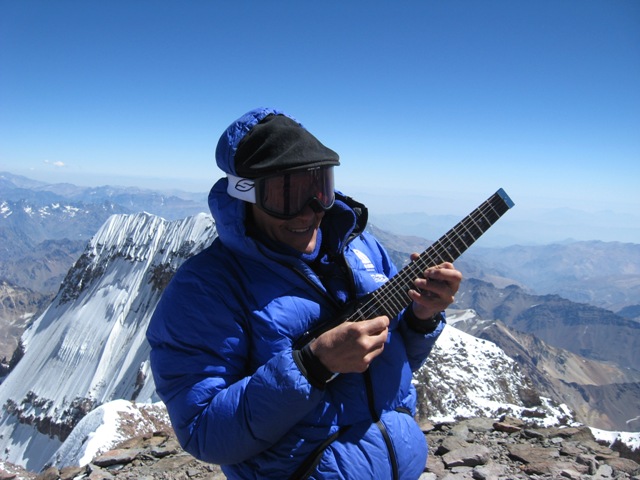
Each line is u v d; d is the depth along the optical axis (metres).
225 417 0.91
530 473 1.79
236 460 0.94
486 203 1.08
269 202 0.98
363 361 0.87
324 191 1.02
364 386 1.05
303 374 0.88
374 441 1.02
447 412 12.67
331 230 1.15
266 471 0.99
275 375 0.88
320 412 1.00
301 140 0.98
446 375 15.77
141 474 2.03
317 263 1.13
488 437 2.23
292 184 0.97
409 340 1.19
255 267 1.04
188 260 1.08
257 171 0.95
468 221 1.07
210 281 1.01
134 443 2.47
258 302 1.00
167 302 1.04
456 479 1.74
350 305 1.06
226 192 1.05
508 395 15.34
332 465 0.98
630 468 1.82
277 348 0.99
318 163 0.97
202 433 0.93
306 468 0.98
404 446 1.06
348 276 1.09
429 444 2.15
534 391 13.44
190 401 0.96
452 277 0.99
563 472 1.76
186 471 2.04
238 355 1.00
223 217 1.03
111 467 2.18
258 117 1.01
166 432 2.56
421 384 13.54
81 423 4.36
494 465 1.84
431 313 1.12
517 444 2.10
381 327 0.88
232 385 0.95
